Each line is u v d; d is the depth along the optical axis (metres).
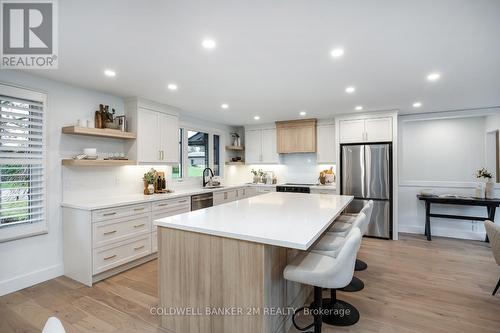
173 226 1.96
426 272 3.12
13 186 2.65
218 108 4.41
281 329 1.91
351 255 1.56
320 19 1.72
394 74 2.75
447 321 2.14
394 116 4.50
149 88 3.27
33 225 2.79
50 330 0.76
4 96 2.59
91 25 1.79
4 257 2.60
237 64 2.49
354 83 3.07
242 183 6.52
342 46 2.12
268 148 5.93
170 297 2.02
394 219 4.50
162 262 2.06
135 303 2.43
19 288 2.68
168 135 4.17
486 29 1.84
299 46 2.12
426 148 5.00
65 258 3.02
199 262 1.88
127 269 3.22
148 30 1.86
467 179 4.73
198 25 1.80
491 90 3.32
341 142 4.91
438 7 1.59
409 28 1.84
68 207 2.96
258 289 1.65
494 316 2.21
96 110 3.39
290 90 3.35
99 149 3.46
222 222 1.99
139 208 3.32
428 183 4.90
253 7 1.58
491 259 3.55
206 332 1.85
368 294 2.60
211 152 5.79
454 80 2.94
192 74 2.76
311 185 5.43
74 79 2.92
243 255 1.69
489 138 4.55
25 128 2.73
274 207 2.68
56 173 2.99
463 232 4.61
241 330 1.71
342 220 3.03
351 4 1.56
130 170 3.88
